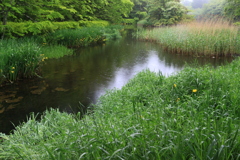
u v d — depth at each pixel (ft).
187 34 37.11
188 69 15.85
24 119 12.81
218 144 5.48
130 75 22.56
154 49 39.96
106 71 24.16
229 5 51.47
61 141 7.27
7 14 31.07
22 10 33.50
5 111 13.85
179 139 5.79
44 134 8.50
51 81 20.15
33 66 20.99
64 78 21.18
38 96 16.42
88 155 5.78
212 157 4.90
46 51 32.30
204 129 6.42
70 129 8.04
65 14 53.93
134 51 37.81
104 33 52.60
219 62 28.45
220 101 9.82
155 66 26.99
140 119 7.70
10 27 29.35
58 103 15.14
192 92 12.05
